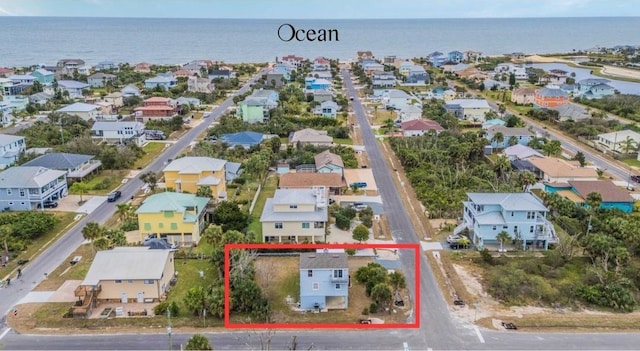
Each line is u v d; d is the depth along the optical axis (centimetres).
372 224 7519
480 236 6738
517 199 6838
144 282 5509
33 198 8062
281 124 13125
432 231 7319
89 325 5100
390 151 11494
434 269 6262
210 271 6241
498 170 9325
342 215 7419
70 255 6650
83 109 14162
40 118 14188
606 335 4975
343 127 13200
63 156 9438
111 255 5719
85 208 8212
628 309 5444
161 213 6869
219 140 11650
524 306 5519
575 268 6322
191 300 5241
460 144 10500
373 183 9312
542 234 6738
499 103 17250
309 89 18938
